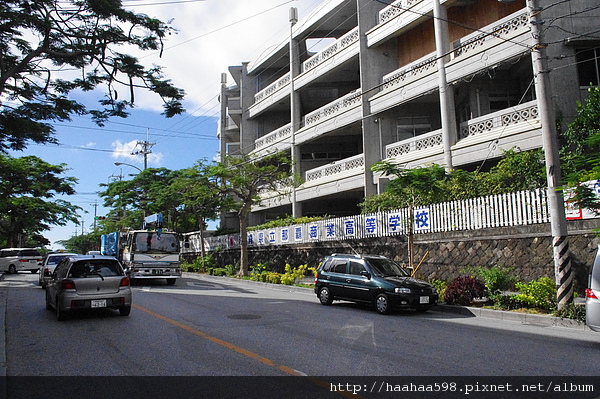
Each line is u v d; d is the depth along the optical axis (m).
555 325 9.46
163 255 19.84
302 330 8.62
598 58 16.09
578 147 14.01
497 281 11.30
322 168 27.22
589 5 16.11
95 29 11.39
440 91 19.09
